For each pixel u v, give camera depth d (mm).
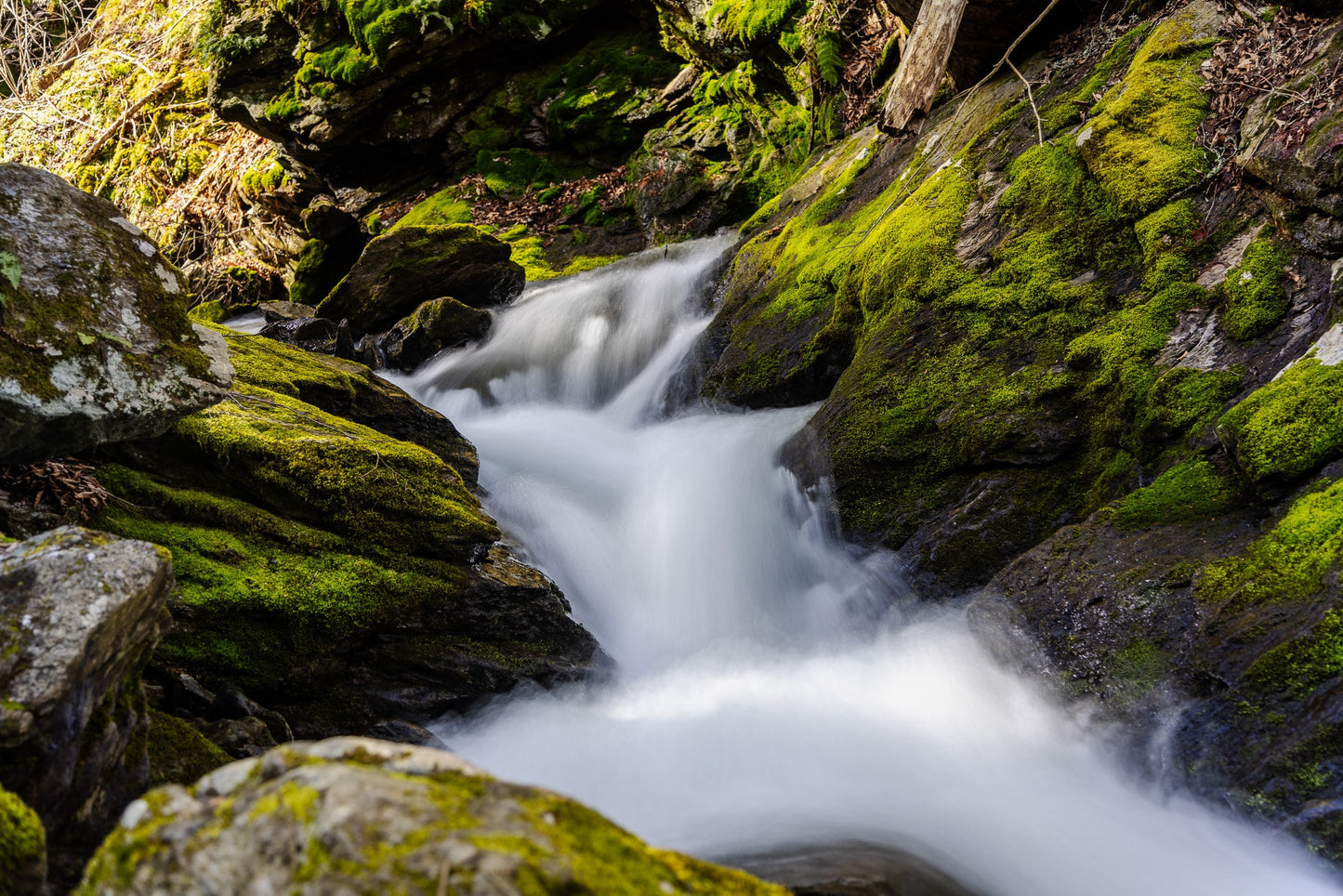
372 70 13602
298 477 4133
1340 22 4867
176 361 3369
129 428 3215
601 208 12828
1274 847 2699
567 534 5605
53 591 2039
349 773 1404
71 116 19016
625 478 6570
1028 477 4699
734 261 8812
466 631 4145
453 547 4273
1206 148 5078
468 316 9688
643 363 8617
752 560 5551
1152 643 3426
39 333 2961
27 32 20031
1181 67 5617
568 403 8883
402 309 10102
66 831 2053
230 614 3561
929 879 2408
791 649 4914
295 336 8180
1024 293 5332
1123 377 4512
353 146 14758
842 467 5324
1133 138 5383
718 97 12312
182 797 1504
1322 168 4160
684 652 5066
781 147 11258
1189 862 2785
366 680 3818
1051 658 3670
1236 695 3059
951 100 8461
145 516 3764
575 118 13484
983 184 6332
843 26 9953
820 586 5250
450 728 3895
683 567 5625
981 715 3797
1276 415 3645
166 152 18062
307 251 14391
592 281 10516
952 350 5406
